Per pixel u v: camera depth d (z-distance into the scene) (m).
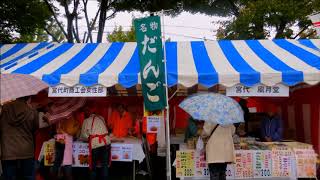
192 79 5.73
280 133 7.16
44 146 6.59
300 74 5.66
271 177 5.98
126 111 7.82
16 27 11.52
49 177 6.72
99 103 9.13
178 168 6.00
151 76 5.52
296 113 8.27
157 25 5.49
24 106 4.94
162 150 6.92
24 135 4.93
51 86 5.95
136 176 7.34
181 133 8.60
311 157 6.00
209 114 5.09
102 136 6.20
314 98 7.20
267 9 11.20
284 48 7.45
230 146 5.45
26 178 4.98
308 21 11.36
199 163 5.99
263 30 11.73
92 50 7.80
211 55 7.06
